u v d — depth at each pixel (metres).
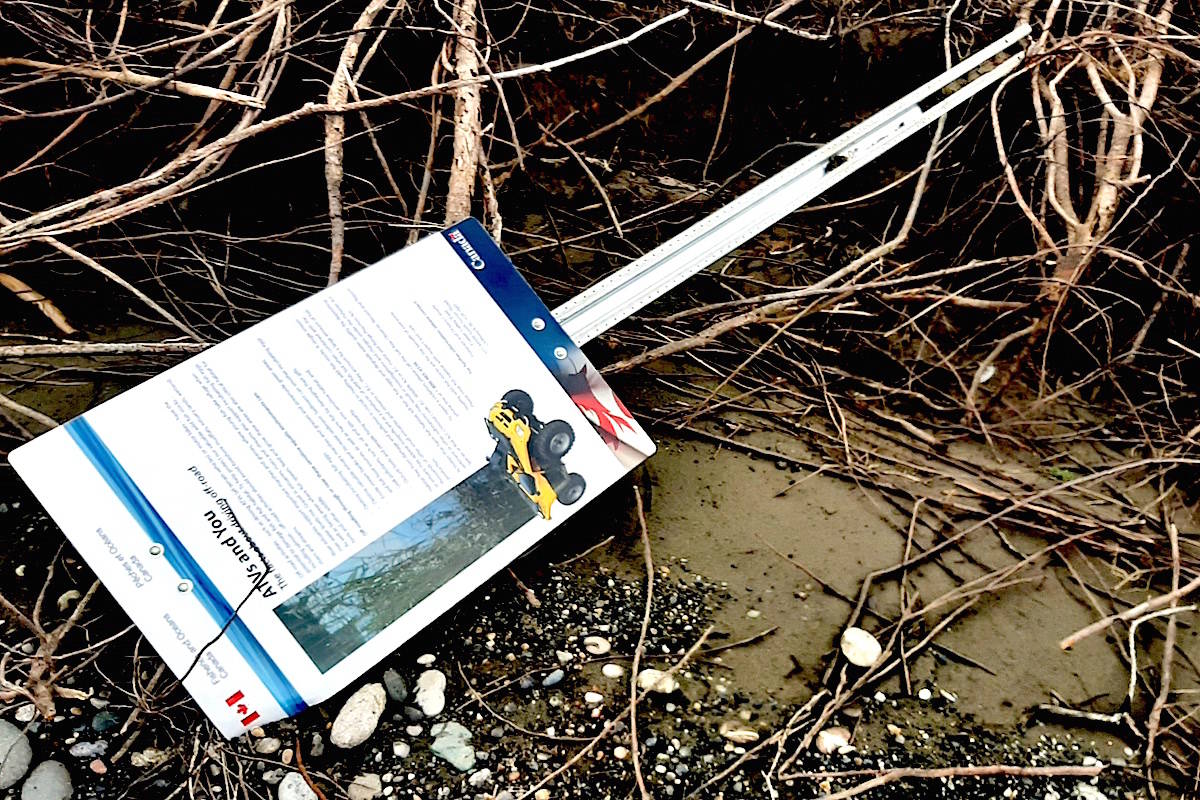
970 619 1.61
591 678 1.43
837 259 2.34
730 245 1.78
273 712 1.27
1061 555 1.74
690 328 2.10
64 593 1.46
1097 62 2.12
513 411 1.45
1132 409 2.03
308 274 2.03
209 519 1.27
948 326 2.17
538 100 2.45
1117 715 1.47
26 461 1.25
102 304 1.94
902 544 1.72
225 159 1.85
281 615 1.27
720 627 1.53
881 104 2.50
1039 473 1.92
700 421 1.93
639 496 1.64
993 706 1.47
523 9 2.41
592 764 1.33
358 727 1.32
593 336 1.64
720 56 2.50
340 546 1.32
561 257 2.19
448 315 1.45
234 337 1.35
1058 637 1.60
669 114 2.57
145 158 2.04
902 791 1.34
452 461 1.39
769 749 1.36
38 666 1.27
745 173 2.53
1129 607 1.66
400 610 1.33
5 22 1.86
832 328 2.14
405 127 2.21
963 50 2.38
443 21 2.12
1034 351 2.16
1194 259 2.16
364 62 1.85
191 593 1.25
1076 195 2.21
